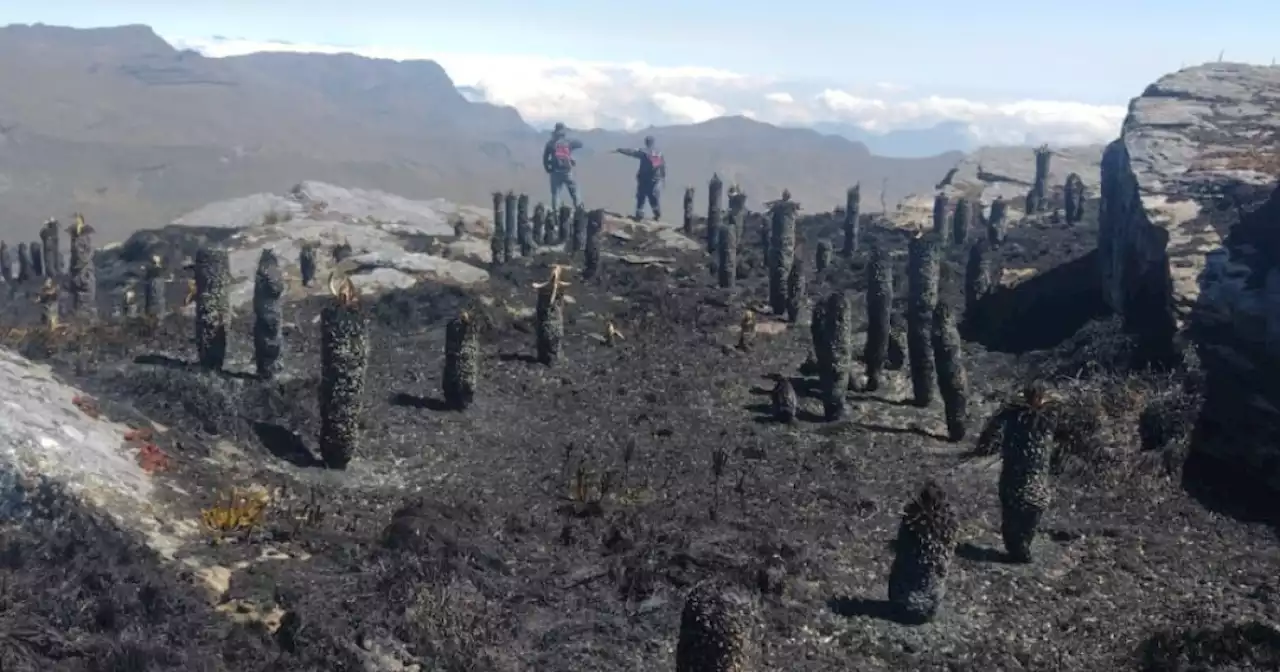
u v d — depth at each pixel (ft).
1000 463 98.99
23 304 182.29
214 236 233.76
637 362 137.59
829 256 197.98
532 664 58.80
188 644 53.31
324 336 90.94
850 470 98.17
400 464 96.53
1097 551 78.84
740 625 47.14
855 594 71.10
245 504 72.54
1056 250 194.70
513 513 82.23
